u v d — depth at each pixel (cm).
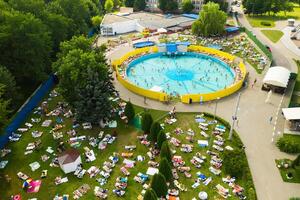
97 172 5778
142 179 5584
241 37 13238
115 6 19700
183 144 6519
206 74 10238
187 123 7262
